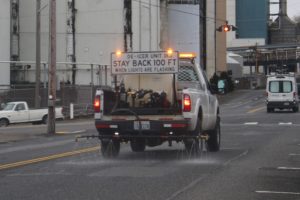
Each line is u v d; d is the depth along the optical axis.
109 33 98.50
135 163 22.34
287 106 73.38
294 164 21.88
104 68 91.06
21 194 15.34
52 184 16.98
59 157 24.67
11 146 32.09
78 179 17.97
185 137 22.83
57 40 98.31
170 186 16.58
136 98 23.86
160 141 23.73
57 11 98.38
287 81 73.56
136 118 23.19
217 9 153.00
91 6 98.56
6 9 89.31
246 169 20.41
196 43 130.38
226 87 28.44
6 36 89.38
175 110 23.16
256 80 187.00
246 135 37.81
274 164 21.89
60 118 65.81
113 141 24.00
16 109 58.41
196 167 20.98
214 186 16.61
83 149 28.41
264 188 16.33
